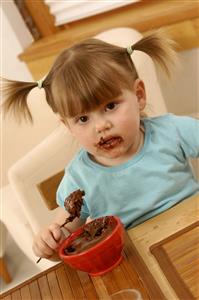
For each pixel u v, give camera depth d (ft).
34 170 4.12
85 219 4.00
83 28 6.30
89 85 3.53
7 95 3.92
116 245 3.27
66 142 4.20
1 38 6.81
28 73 6.95
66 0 6.46
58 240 3.56
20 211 4.83
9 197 4.94
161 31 4.05
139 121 3.77
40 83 3.83
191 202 3.53
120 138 3.62
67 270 3.44
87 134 3.63
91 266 3.27
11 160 4.83
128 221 3.90
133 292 3.06
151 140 3.87
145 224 3.50
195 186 3.93
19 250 8.18
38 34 6.88
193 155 3.92
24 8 6.73
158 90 4.78
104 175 3.86
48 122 4.77
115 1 6.09
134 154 3.87
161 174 3.84
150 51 3.97
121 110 3.58
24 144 4.81
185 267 3.09
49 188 4.09
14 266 7.79
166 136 3.89
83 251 3.26
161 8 5.55
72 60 3.64
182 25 5.36
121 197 3.88
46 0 6.58
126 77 3.64
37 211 4.20
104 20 6.24
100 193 3.89
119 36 4.99
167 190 3.84
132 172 3.84
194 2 5.28
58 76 3.63
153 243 3.33
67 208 3.51
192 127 3.88
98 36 5.12
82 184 3.91
